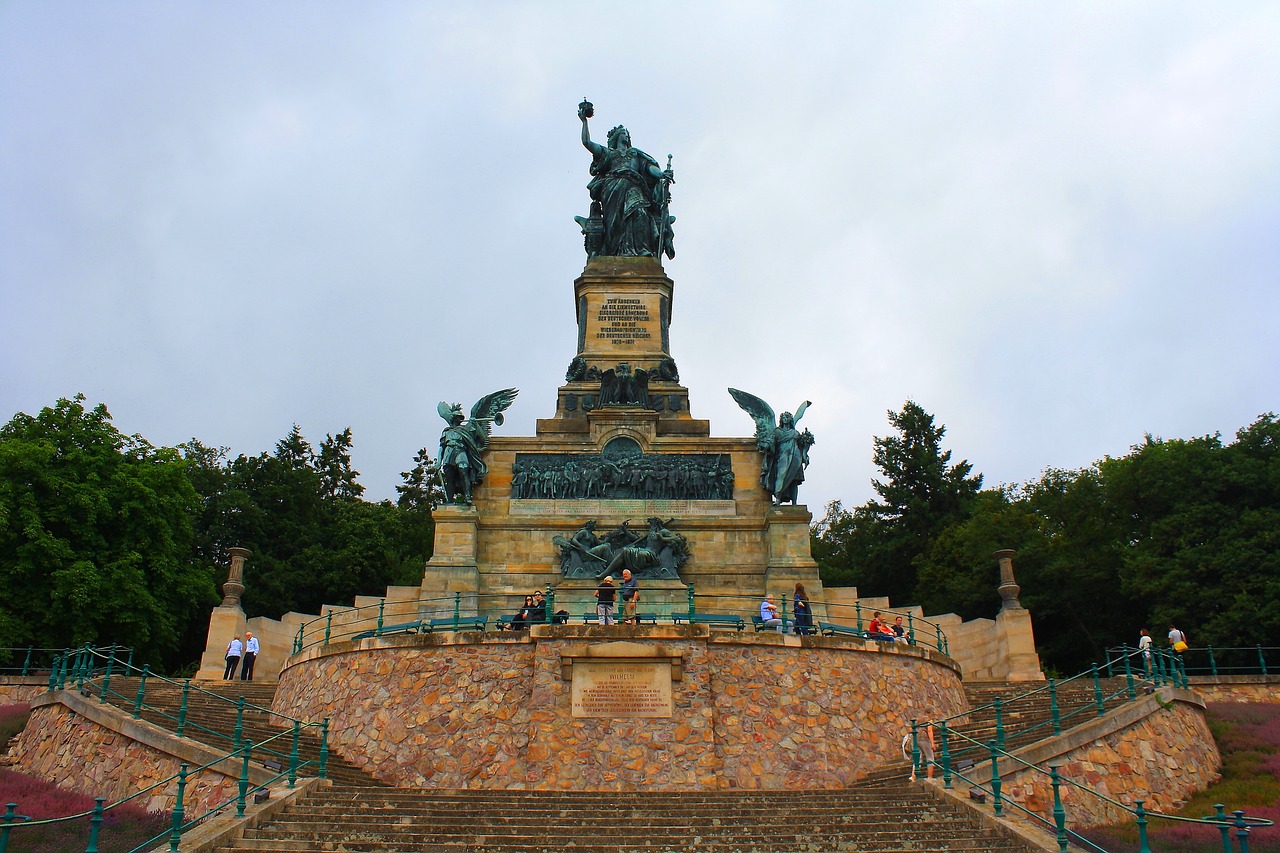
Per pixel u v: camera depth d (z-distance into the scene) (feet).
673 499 155.43
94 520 156.25
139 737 89.30
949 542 223.10
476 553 151.12
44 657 147.54
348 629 150.20
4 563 148.15
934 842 68.90
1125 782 85.76
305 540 226.38
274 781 78.13
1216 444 182.91
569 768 91.56
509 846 67.92
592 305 175.83
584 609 144.97
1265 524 162.50
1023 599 190.70
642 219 182.60
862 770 97.09
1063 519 200.03
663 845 68.59
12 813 58.90
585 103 193.06
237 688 122.11
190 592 167.12
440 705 96.89
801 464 154.81
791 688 99.19
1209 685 125.90
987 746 79.10
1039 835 67.56
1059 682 93.71
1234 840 70.74
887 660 106.01
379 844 67.72
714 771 91.71
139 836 72.49
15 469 152.76
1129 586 171.12
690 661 96.94
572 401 167.63
